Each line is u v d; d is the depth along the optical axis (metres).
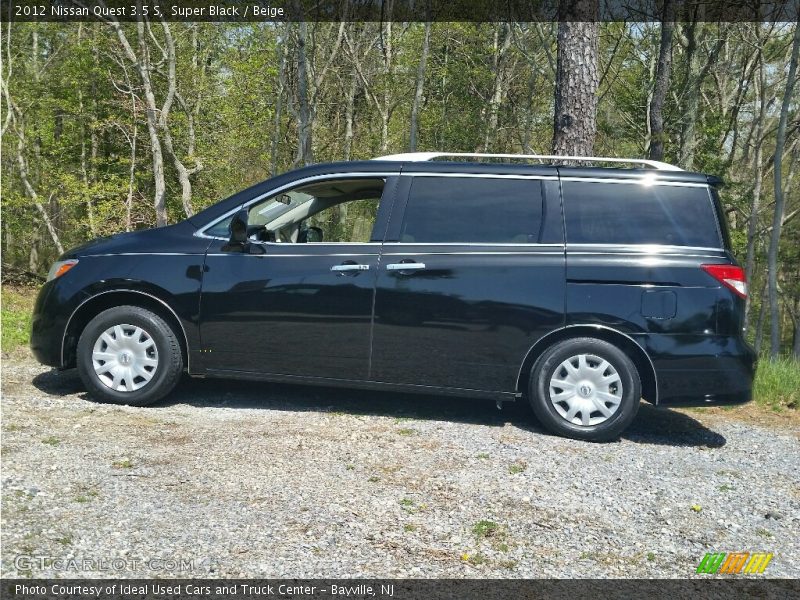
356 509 3.65
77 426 4.76
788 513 4.05
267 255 5.41
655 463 4.78
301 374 5.39
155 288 5.40
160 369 5.39
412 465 4.37
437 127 28.95
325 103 28.72
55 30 22.28
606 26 23.22
